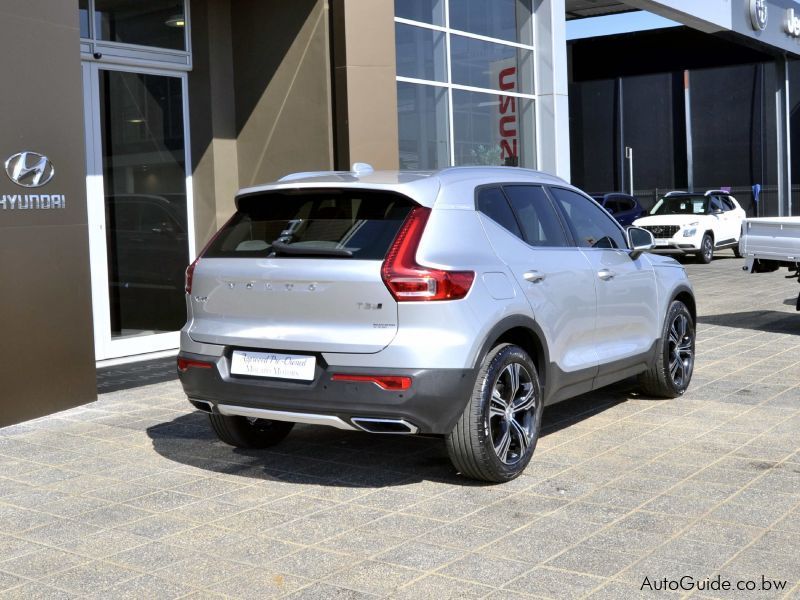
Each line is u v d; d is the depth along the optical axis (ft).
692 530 14.53
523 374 17.57
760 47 87.20
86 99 30.86
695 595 12.16
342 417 15.93
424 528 14.97
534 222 19.04
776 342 32.68
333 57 33.12
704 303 45.21
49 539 14.97
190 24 34.19
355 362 15.75
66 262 24.36
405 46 39.68
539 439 20.29
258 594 12.60
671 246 71.36
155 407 24.54
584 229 20.75
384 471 18.26
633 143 127.65
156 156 33.32
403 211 16.38
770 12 84.28
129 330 32.55
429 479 17.66
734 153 122.42
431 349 15.58
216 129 34.30
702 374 27.12
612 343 21.09
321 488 17.29
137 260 32.71
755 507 15.52
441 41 41.70
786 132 105.29
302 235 16.72
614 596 12.18
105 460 19.57
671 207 75.41
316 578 13.08
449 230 16.61
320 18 32.86
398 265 15.67
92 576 13.41
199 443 20.81
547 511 15.62
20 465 19.35
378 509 15.99
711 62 121.90
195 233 34.76
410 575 13.08
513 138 46.68
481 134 44.39
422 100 40.63
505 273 17.29
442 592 12.46
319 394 15.93
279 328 16.51
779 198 105.81
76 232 24.63
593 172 130.31
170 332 34.04
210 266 17.43
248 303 16.87
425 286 15.60
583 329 19.67
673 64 124.47
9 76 22.76
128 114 32.27
